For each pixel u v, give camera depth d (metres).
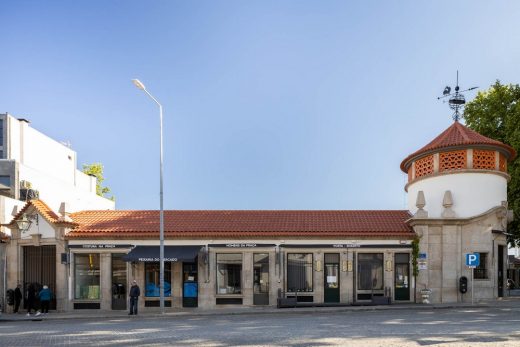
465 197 25.42
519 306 22.05
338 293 25.69
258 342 12.86
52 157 52.62
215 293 25.72
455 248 25.06
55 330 16.92
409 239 25.75
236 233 25.80
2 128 45.28
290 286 25.92
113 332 15.86
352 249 25.81
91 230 26.30
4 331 16.89
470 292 24.73
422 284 25.05
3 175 36.56
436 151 26.25
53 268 26.34
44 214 25.95
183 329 16.30
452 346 11.59
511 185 30.91
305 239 25.88
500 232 25.31
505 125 32.16
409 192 28.80
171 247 25.91
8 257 26.48
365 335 13.73
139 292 23.64
